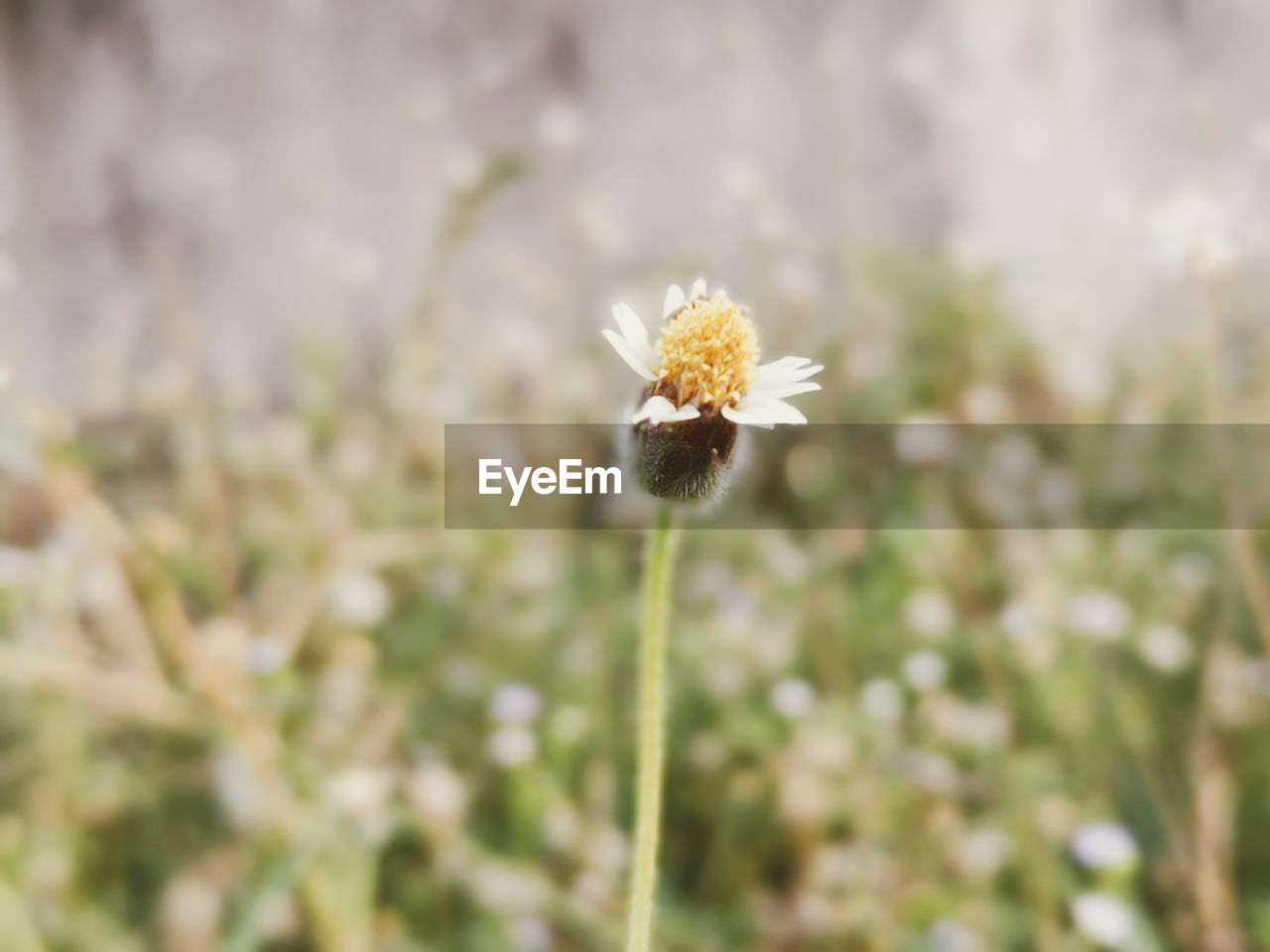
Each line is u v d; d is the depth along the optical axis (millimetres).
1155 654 258
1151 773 235
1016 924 222
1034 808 230
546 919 225
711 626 278
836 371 379
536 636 282
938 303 405
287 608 271
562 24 455
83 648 235
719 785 247
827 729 242
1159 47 447
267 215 440
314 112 445
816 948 224
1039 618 254
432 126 422
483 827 242
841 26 458
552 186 434
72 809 230
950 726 242
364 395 420
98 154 431
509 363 382
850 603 292
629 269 410
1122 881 212
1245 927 224
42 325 420
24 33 425
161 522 266
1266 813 237
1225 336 339
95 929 221
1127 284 404
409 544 297
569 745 239
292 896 222
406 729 249
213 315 435
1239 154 427
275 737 227
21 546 279
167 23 438
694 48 456
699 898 235
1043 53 455
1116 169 446
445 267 329
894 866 228
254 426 375
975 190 459
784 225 373
